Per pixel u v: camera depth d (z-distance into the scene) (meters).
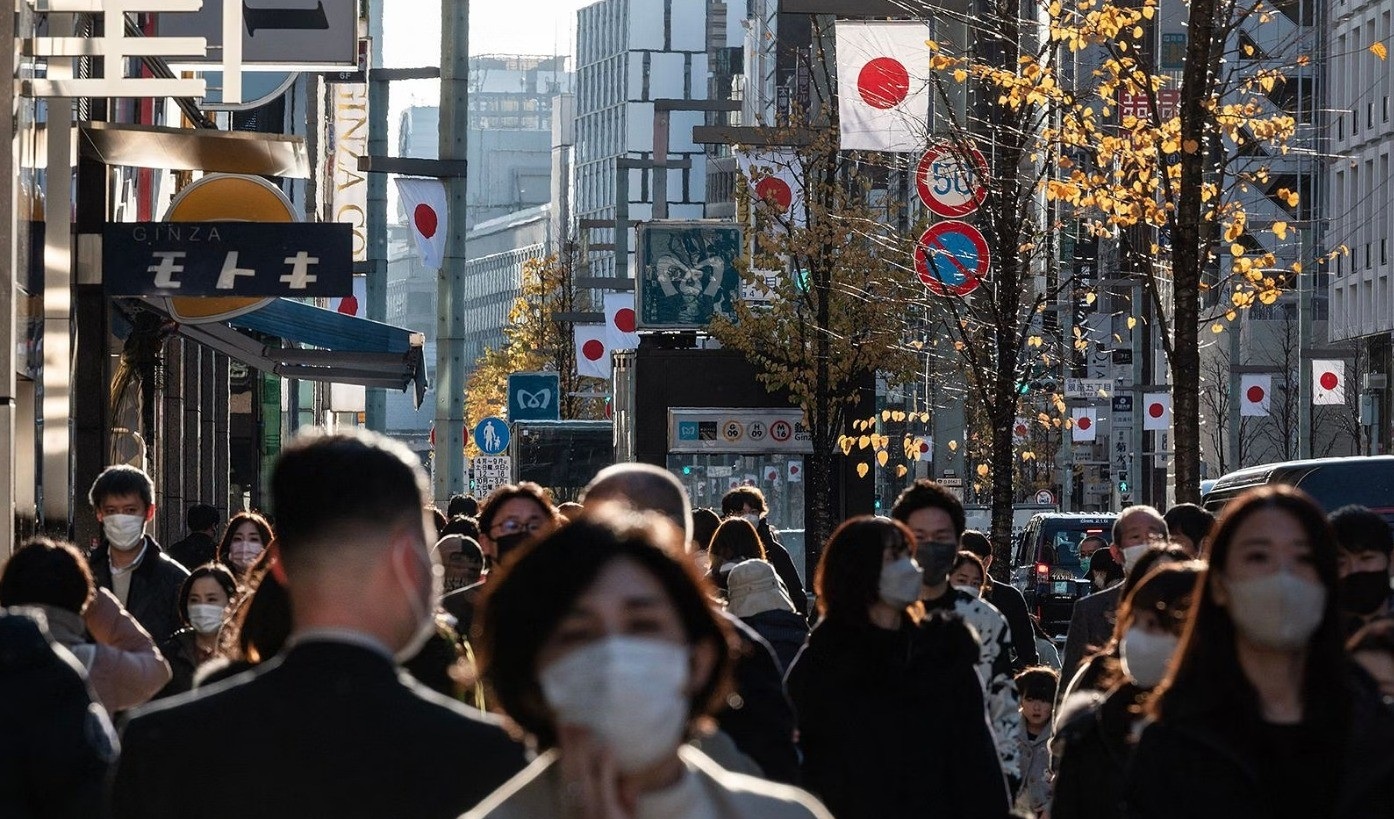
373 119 80.38
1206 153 34.94
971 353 45.28
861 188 66.81
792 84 172.50
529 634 6.66
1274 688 10.22
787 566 32.66
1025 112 43.28
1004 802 14.05
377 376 58.84
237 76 33.12
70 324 34.72
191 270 35.78
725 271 71.19
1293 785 10.12
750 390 68.81
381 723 7.89
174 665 20.12
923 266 44.81
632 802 6.63
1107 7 35.91
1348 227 137.25
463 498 41.91
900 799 13.82
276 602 11.72
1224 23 34.56
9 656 10.56
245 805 7.82
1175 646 12.71
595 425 104.38
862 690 13.88
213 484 72.06
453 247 57.16
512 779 7.56
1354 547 16.30
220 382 74.88
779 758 12.16
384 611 8.12
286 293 35.97
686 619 6.74
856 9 46.84
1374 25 133.88
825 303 65.25
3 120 30.67
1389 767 10.09
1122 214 35.44
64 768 10.45
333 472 8.05
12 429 31.22
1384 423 135.12
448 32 56.84
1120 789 12.39
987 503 120.25
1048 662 34.62
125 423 46.91
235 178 39.03
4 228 30.70
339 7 44.69
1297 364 160.25
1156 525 22.55
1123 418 127.50
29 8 32.09
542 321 155.88
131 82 32.09
